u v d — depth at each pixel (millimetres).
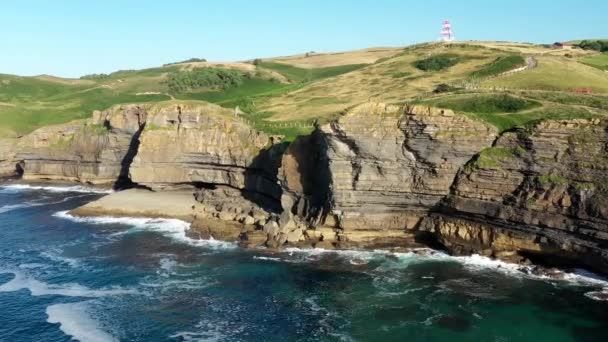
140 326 45188
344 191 63906
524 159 57688
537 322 43812
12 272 58750
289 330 43781
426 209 63406
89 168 109875
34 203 95062
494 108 69562
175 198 88375
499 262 56656
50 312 48094
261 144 85312
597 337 41281
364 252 62000
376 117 63000
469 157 61438
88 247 67500
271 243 64625
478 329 42844
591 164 53656
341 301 48906
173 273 57281
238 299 50125
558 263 55062
